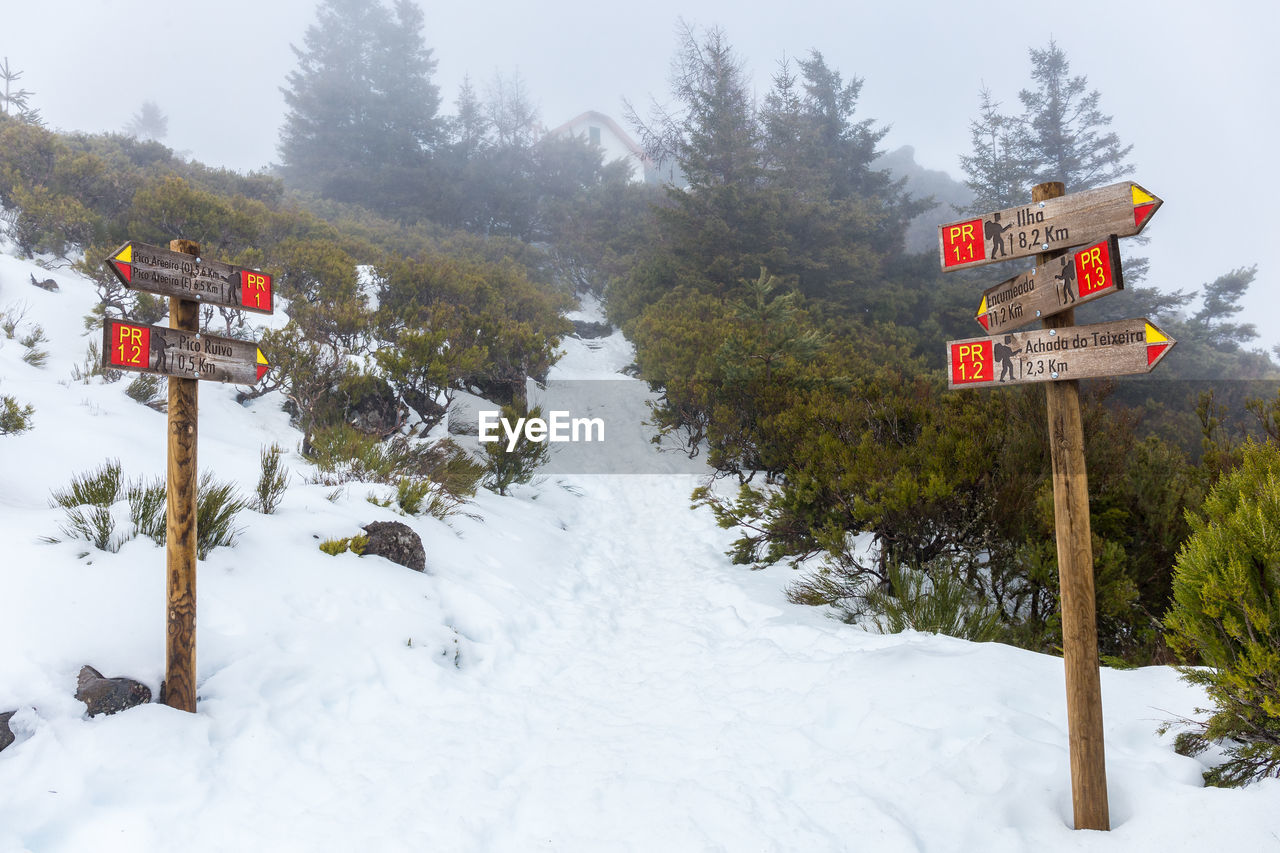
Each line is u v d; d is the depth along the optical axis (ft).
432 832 8.80
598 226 94.58
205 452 23.41
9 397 21.59
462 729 12.10
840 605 18.03
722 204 72.43
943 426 20.04
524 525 26.68
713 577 22.58
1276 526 7.75
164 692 10.74
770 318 44.70
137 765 9.22
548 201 115.96
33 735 9.20
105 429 23.22
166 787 9.01
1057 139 127.85
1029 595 16.44
